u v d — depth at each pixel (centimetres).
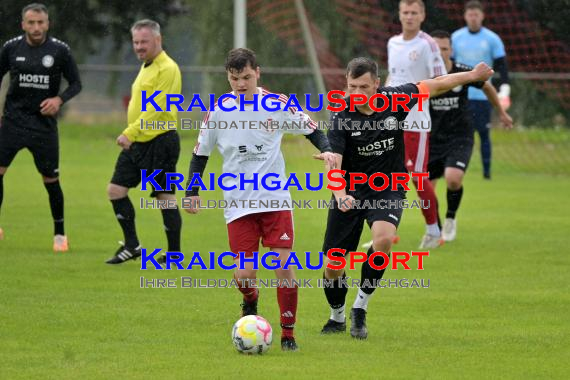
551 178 4116
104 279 2022
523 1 4894
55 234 2359
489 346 1513
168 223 2167
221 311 1753
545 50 4925
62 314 1695
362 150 1583
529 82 4944
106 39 5409
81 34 5328
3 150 2288
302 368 1362
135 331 1587
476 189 3703
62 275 2048
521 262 2278
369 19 5159
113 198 2177
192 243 2491
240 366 1369
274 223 1493
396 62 2488
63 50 2273
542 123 5003
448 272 2152
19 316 1673
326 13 5175
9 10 5012
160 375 1320
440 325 1662
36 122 2278
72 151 4638
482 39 3441
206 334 1577
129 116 2153
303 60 5219
